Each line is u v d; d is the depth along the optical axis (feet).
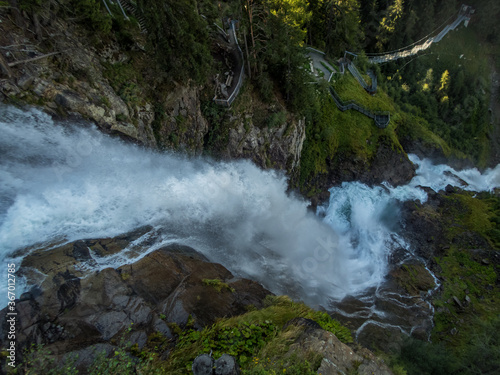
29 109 49.83
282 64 95.81
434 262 101.04
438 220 116.06
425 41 178.91
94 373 29.76
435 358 61.93
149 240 56.29
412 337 71.20
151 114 71.10
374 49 171.42
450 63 179.01
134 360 34.12
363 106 126.21
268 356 33.78
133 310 40.91
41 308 37.47
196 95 82.38
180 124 77.77
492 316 82.94
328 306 74.13
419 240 109.29
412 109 154.20
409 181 132.87
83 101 56.54
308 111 108.68
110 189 59.31
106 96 61.21
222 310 45.32
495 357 64.54
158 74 71.97
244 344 36.73
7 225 45.50
